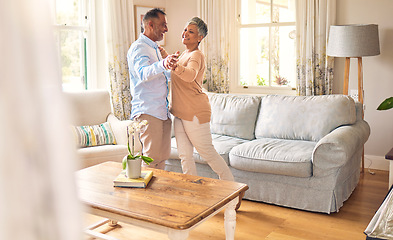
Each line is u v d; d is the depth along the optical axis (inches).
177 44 230.8
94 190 99.7
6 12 19.5
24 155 19.9
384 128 184.5
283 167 137.4
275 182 142.9
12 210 19.8
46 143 20.1
